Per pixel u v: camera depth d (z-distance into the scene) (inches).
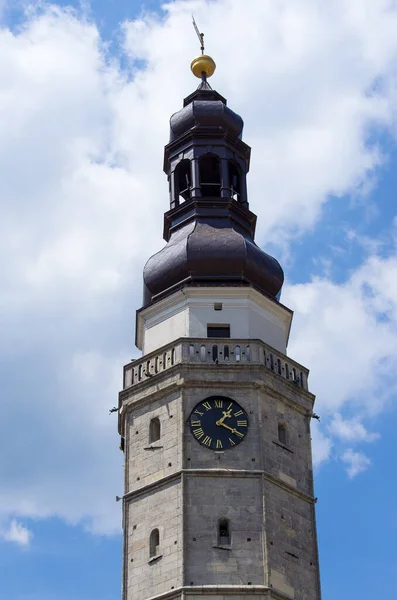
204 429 3511.3
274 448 3533.5
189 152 4050.2
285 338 3818.9
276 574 3341.5
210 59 4365.2
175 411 3550.7
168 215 3993.6
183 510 3388.3
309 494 3545.8
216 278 3784.5
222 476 3444.9
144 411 3624.5
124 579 3405.5
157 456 3521.2
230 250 3799.2
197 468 3449.8
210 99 4244.6
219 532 3373.5
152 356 3686.0
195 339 3636.8
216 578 3304.6
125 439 3619.6
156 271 3831.2
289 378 3683.6
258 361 3612.2
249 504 3412.9
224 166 4028.1
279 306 3818.9
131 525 3469.5
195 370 3590.1
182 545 3339.1
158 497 3459.6
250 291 3757.4
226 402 3555.6
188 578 3299.7
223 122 4099.4
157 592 3329.2
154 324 3784.5
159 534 3408.0
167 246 3887.8
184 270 3789.4
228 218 3929.6
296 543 3437.5
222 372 3592.5
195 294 3745.1
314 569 3437.5
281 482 3489.2
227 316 3727.9
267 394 3602.4
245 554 3344.0
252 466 3464.6
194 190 3969.0
